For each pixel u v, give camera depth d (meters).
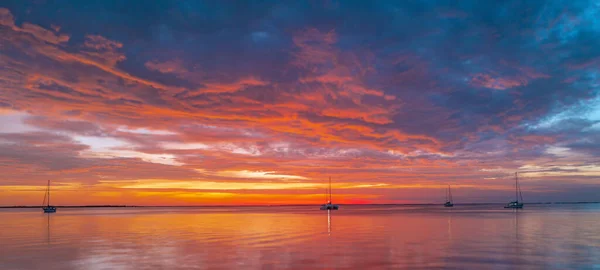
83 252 29.17
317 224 60.28
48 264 24.55
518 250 29.53
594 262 24.80
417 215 94.88
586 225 54.78
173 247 31.77
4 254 28.44
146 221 72.44
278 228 52.19
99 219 82.69
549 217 79.50
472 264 24.20
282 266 23.67
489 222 62.75
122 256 27.23
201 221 71.50
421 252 28.75
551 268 23.08
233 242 35.16
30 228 54.03
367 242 34.97
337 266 23.66
